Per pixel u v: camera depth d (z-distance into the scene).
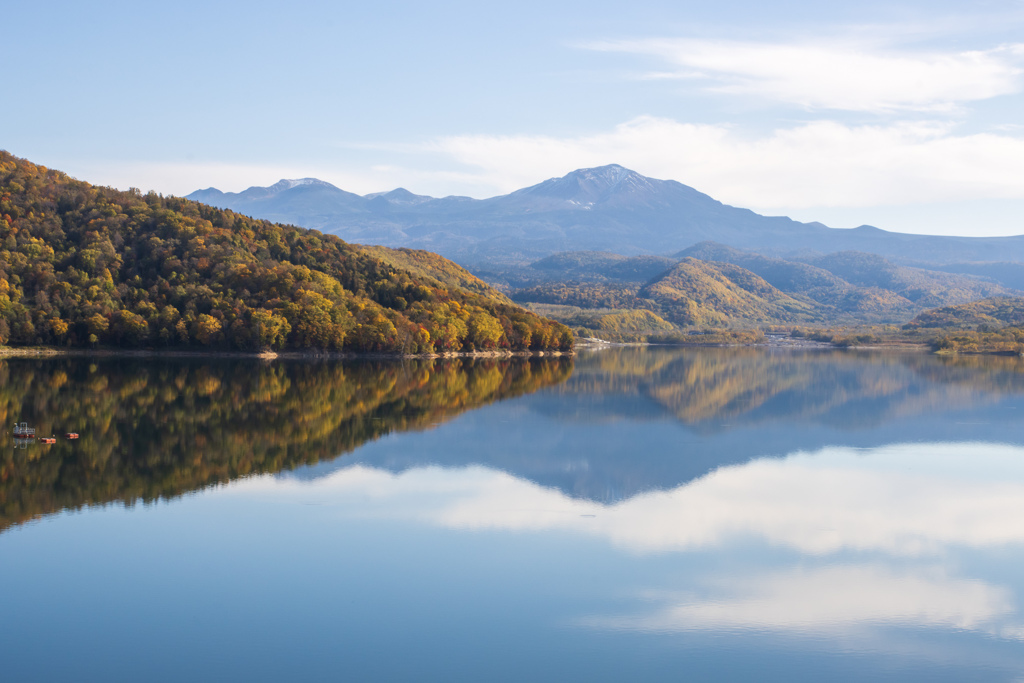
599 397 165.00
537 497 79.50
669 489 84.50
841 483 88.38
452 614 51.19
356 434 108.69
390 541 64.50
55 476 80.12
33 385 145.38
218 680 42.59
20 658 44.28
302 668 43.97
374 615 50.78
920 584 58.06
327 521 69.19
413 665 44.78
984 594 56.44
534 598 54.03
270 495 76.56
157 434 102.06
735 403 160.25
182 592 53.38
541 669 44.75
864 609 53.59
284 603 52.09
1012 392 186.12
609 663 45.62
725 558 62.78
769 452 106.38
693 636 49.09
